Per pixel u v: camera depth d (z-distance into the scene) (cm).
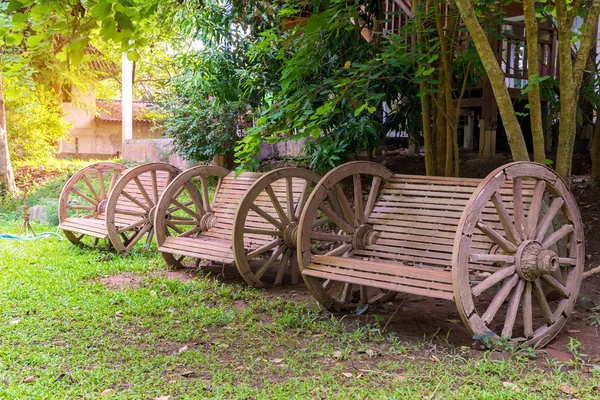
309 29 593
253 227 736
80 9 463
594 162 899
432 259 532
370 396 362
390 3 1059
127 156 1977
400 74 826
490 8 679
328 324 527
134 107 2992
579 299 583
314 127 617
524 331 472
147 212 858
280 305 600
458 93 1120
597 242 725
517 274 464
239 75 991
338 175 567
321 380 390
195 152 1330
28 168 1864
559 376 391
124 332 502
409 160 1123
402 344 474
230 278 738
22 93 1750
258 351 455
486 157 1030
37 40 474
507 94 556
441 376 397
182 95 1282
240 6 894
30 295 605
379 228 584
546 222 488
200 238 790
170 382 389
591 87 838
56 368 410
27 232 1041
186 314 552
